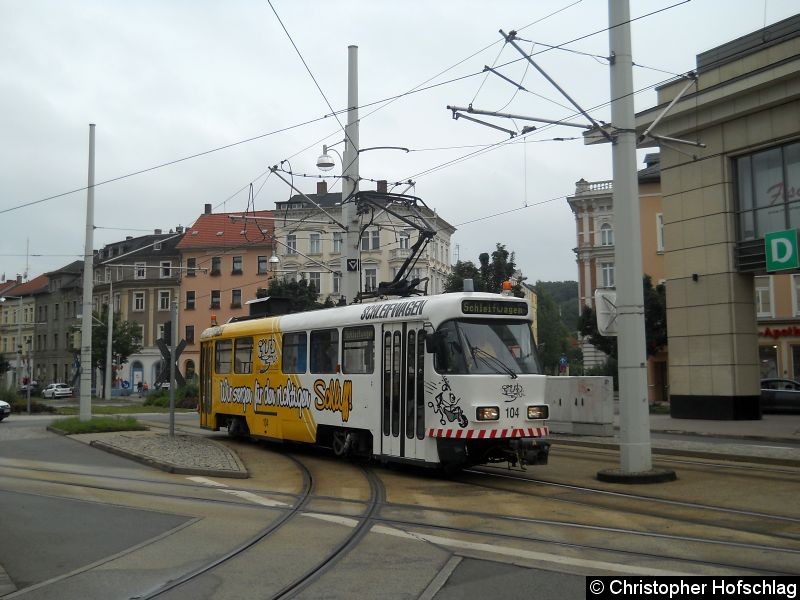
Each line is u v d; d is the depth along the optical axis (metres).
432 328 12.86
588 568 7.07
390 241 59.38
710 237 25.72
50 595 6.54
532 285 93.12
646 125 27.06
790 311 44.84
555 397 22.28
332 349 15.53
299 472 14.20
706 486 11.78
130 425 22.75
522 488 12.00
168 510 10.35
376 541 8.38
